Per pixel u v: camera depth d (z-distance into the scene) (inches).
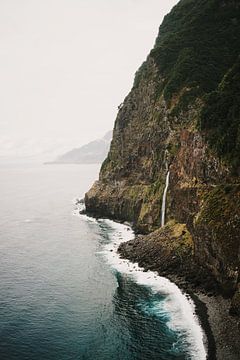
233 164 2581.2
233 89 3102.9
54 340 1962.4
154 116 4256.9
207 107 3169.3
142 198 4121.6
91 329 2059.5
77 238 3811.5
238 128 2682.1
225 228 2336.4
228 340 1895.9
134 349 1873.8
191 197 3009.4
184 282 2551.7
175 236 3016.7
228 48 4340.6
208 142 2935.5
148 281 2635.3
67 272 2859.3
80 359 1811.0
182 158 3346.5
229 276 2241.6
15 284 2647.6
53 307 2304.4
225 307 2185.0
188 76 4023.1
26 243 3668.8
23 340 1963.6
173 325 2068.2
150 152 4266.7
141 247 3154.5
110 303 2340.1
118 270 2856.8
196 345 1883.6
